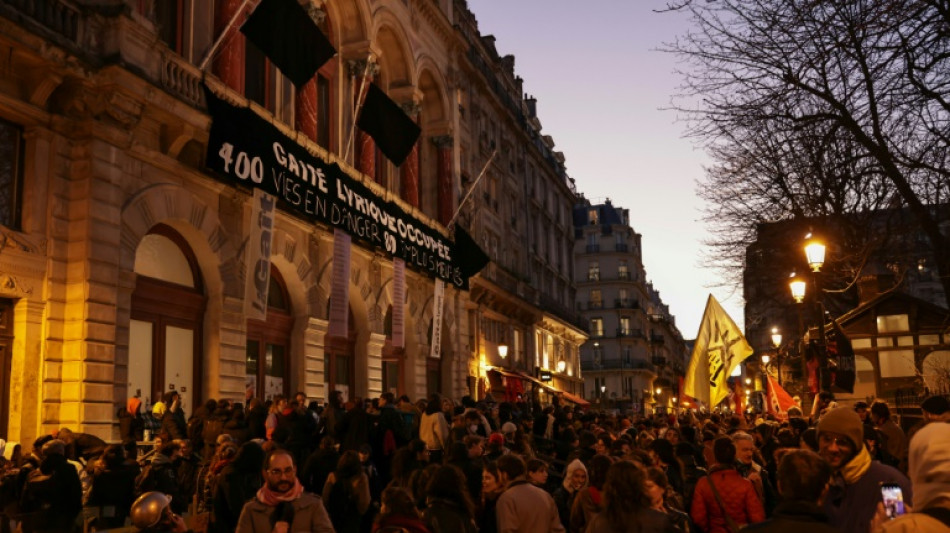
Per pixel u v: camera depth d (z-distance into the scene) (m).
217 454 10.12
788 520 3.80
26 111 14.91
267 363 23.17
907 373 31.53
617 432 16.73
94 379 15.49
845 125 11.10
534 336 52.53
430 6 35.28
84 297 15.50
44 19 14.98
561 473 12.91
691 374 15.96
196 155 19.52
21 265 14.73
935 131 10.72
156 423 16.42
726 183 38.81
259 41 20.36
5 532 10.17
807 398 22.14
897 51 9.90
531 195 56.16
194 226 19.22
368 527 10.00
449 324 36.03
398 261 28.67
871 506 4.92
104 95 15.84
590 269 107.69
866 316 32.34
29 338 14.88
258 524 6.05
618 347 105.06
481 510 8.57
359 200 25.94
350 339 28.47
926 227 12.41
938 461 3.30
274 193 20.47
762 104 11.63
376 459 14.05
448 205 36.56
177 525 5.67
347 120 28.95
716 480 7.01
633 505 5.35
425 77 36.56
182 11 19.95
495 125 48.22
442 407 16.56
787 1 10.46
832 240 20.20
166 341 18.84
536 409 24.77
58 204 15.59
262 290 19.48
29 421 14.75
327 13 28.33
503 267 46.06
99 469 9.89
